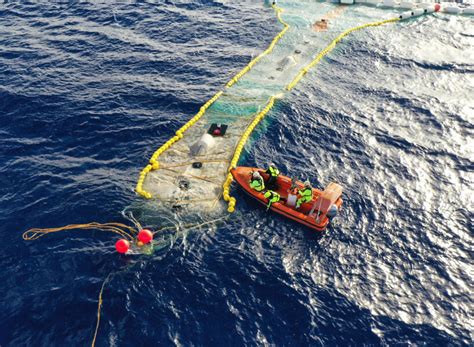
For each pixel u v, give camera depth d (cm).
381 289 2212
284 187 2727
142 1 5181
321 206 2442
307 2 5347
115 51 4216
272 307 2120
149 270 2256
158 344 1953
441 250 2408
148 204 2620
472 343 1984
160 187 2741
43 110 3403
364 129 3284
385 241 2455
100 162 2953
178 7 5088
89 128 3244
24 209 2586
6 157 2978
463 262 2347
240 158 2991
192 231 2467
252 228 2508
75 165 2920
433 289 2216
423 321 2073
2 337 1969
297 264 2322
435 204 2680
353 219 2580
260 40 4484
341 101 3588
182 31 4600
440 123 3325
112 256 2317
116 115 3372
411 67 4000
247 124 3294
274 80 3844
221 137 3167
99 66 3988
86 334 1983
